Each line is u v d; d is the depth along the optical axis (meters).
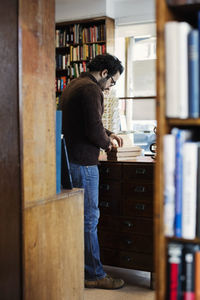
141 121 6.30
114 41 6.36
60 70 6.54
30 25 1.95
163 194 1.25
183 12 1.39
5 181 1.95
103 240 3.25
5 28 1.90
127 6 6.17
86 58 6.28
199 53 1.19
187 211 1.24
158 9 1.21
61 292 2.25
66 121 2.90
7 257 1.97
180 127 1.42
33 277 2.00
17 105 1.89
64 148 2.38
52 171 2.17
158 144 1.24
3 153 1.95
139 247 3.10
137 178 3.08
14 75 1.89
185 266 1.25
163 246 1.25
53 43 2.14
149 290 3.01
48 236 2.11
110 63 2.96
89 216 2.92
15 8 1.86
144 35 6.20
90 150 2.86
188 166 1.23
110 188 3.19
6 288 1.98
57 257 2.20
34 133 2.00
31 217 1.97
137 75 6.50
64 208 2.25
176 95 1.22
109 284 3.00
